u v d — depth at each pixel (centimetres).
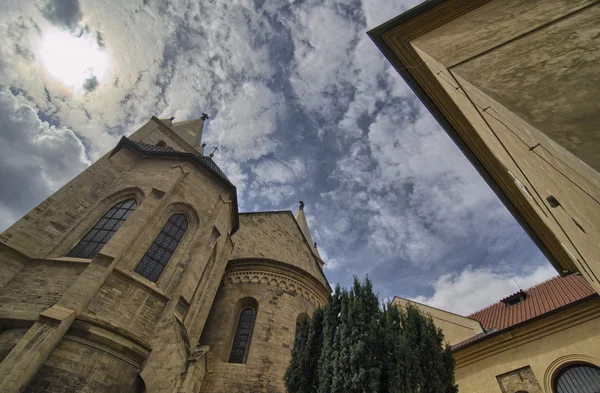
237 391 1541
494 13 755
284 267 2128
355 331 1009
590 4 546
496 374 1501
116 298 1359
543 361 1395
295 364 1147
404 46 976
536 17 628
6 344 1146
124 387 1209
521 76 520
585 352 1305
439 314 2027
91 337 1207
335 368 966
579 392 1269
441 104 1060
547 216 834
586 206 415
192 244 1802
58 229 1574
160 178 1891
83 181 1808
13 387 952
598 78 423
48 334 1091
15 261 1380
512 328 1530
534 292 1978
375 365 947
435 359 1056
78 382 1120
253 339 1745
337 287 1248
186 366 1201
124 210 1750
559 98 437
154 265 1595
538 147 453
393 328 1121
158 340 1333
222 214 2030
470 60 660
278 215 2998
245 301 1984
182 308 1523
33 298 1272
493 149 845
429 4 894
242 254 2428
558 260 1366
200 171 2127
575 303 1402
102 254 1401
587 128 377
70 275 1363
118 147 2102
